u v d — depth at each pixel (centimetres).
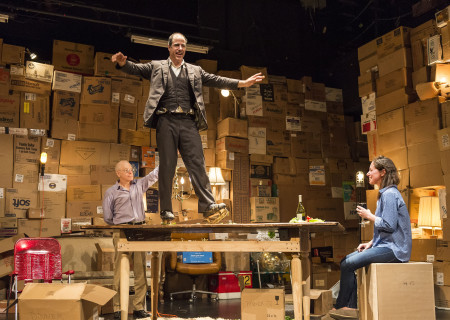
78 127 636
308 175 748
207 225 287
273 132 736
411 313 296
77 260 588
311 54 855
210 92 718
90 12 704
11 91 606
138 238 311
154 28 725
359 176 602
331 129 784
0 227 565
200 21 768
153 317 374
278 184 726
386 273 294
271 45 826
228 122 692
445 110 520
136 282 458
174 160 304
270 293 308
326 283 712
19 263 386
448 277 501
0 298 483
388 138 590
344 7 858
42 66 622
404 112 569
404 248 315
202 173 306
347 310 341
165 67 306
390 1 795
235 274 652
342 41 859
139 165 669
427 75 555
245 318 311
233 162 698
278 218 708
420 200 545
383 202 325
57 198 607
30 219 584
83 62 663
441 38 532
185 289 666
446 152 509
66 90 634
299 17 855
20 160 595
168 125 303
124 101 664
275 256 687
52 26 686
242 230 315
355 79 802
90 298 293
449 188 505
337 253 735
